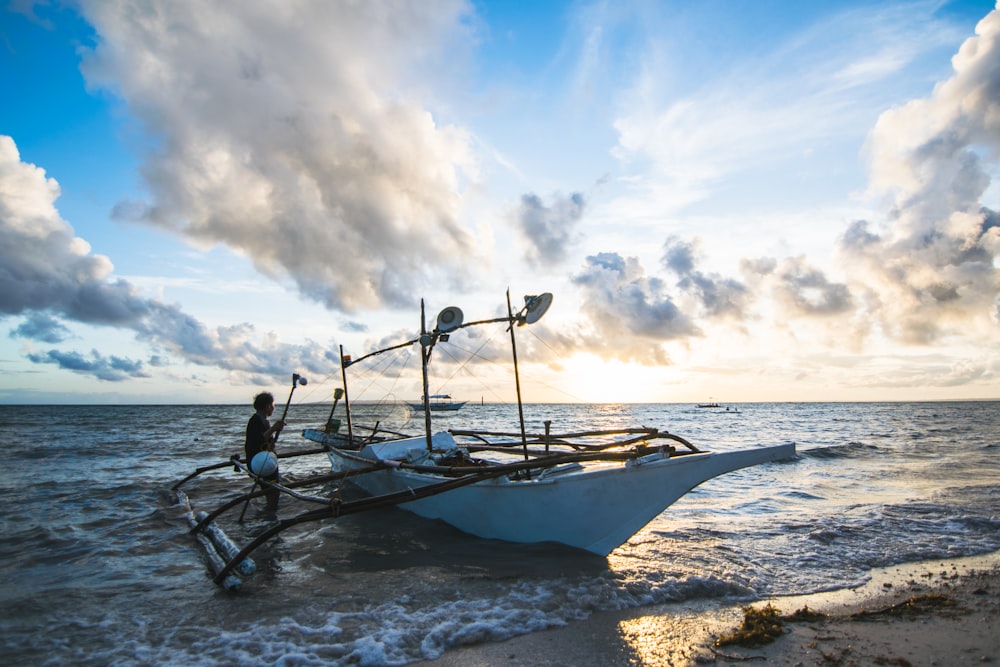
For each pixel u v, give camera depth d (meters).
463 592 5.92
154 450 24.23
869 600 5.91
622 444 10.20
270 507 10.32
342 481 12.37
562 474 7.39
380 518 9.53
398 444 10.63
